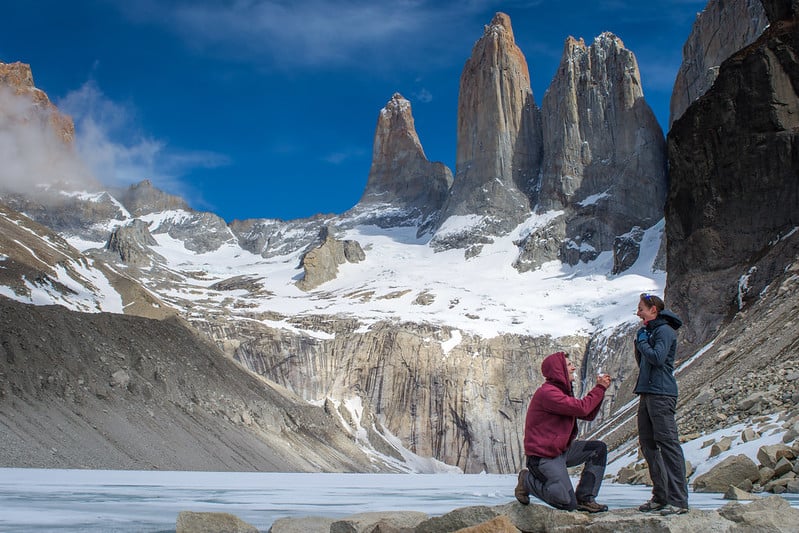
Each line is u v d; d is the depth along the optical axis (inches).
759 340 1528.1
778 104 2407.7
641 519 383.2
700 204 2568.9
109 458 2375.7
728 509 399.9
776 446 775.7
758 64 2458.2
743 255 2407.7
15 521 513.7
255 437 3454.7
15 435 2203.5
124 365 3093.0
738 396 1189.1
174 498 798.5
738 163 2468.0
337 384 6338.6
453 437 6230.3
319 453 3986.2
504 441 6220.5
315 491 1048.8
